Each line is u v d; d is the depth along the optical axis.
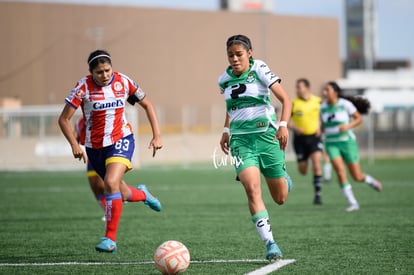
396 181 54.41
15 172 74.50
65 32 138.50
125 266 18.66
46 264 19.19
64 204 39.28
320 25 167.25
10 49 134.50
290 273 17.19
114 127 19.92
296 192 46.25
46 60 136.88
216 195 44.50
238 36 18.47
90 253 21.22
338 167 34.06
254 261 19.14
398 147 113.19
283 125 17.98
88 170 27.70
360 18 163.00
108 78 19.33
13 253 21.38
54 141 81.00
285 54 162.62
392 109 114.50
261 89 18.64
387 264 18.41
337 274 17.06
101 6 142.12
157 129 20.59
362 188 48.69
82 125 26.98
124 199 22.19
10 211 35.44
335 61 169.25
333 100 34.50
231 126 19.09
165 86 149.12
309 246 21.83
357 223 28.08
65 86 138.25
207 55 153.62
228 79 18.94
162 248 16.72
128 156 19.97
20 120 81.00
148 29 147.38
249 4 167.88
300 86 38.56
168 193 46.31
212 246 22.28
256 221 18.28
